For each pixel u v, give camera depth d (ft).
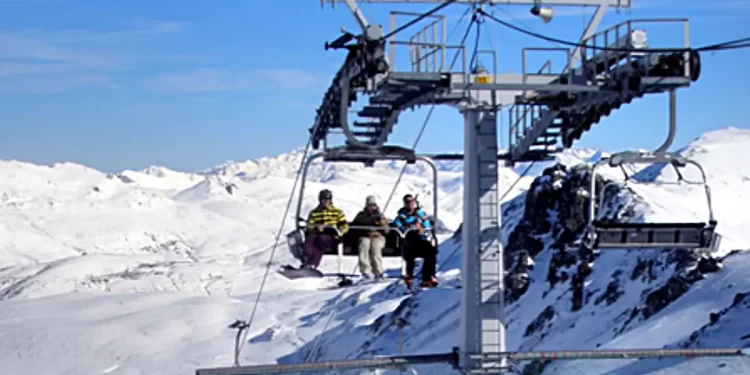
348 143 71.51
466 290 69.05
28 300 393.29
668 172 368.68
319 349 261.65
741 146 437.58
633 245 66.69
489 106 69.31
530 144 85.25
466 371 66.74
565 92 73.26
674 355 63.93
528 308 219.61
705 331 136.46
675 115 68.13
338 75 73.00
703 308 157.17
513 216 295.48
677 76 66.13
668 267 186.09
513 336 211.20
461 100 69.15
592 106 76.64
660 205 236.84
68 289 614.34
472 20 67.92
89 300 377.09
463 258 69.92
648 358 63.87
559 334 197.67
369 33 64.69
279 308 332.80
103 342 300.81
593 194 66.69
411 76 64.85
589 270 212.84
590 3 71.87
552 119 78.18
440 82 64.95
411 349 222.48
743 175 392.27
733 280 162.40
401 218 75.82
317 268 75.25
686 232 65.26
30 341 306.96
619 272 203.21
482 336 67.92
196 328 312.29
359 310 282.97
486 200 68.85
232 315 323.98
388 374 65.31
